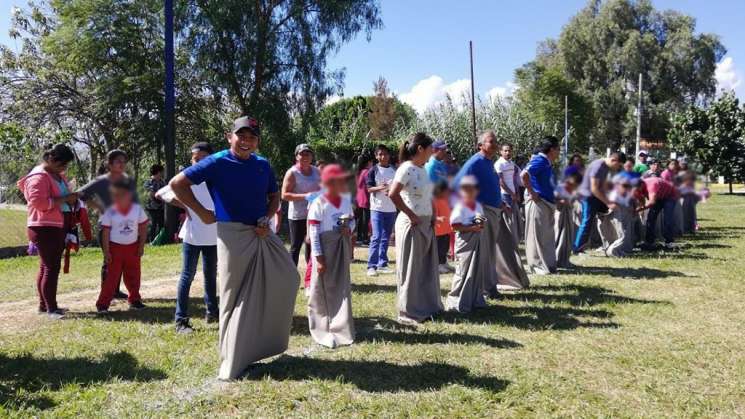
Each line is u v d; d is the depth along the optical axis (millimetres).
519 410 3420
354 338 4758
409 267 5375
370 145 21391
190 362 4297
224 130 21406
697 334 4844
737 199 22953
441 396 3611
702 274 7449
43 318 5750
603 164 8578
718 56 46562
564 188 7918
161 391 3770
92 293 7145
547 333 4926
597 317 5402
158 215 13055
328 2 19859
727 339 4703
